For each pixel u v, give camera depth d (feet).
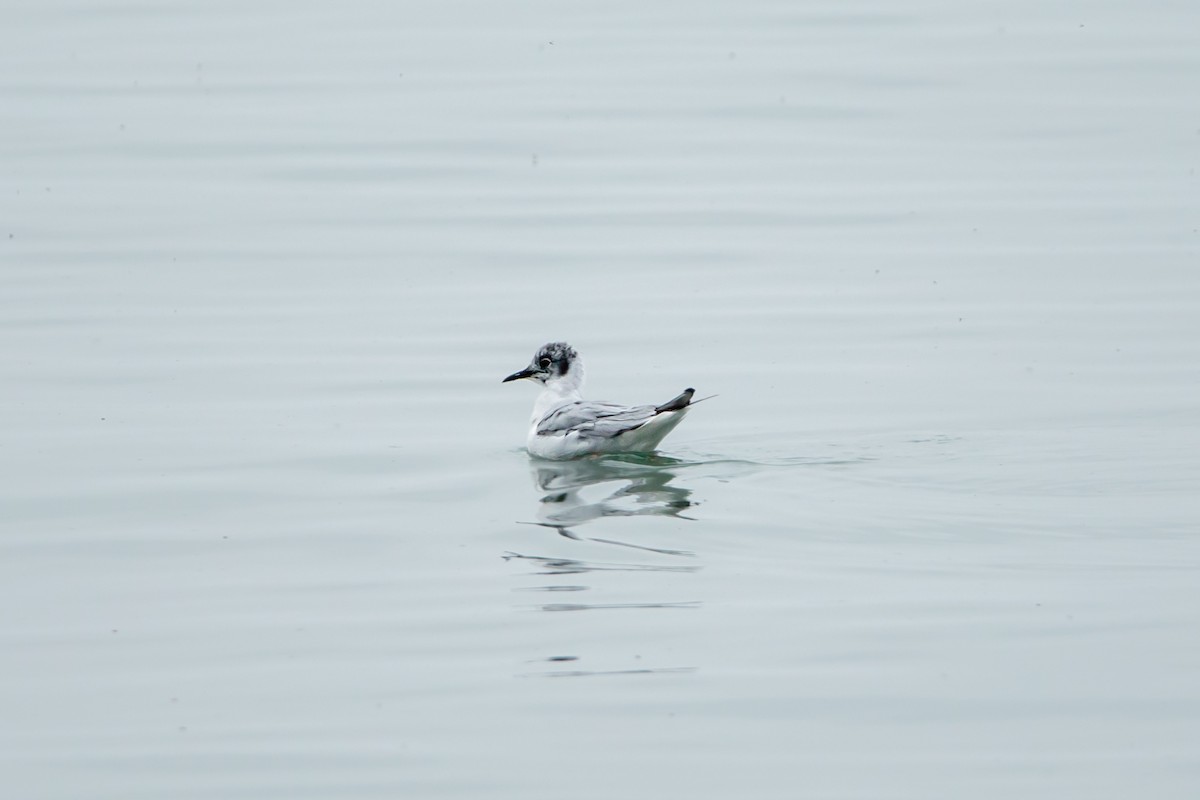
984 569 48.73
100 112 124.36
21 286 87.25
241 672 42.75
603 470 60.34
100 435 65.26
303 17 157.48
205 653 44.06
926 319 81.46
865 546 51.08
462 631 45.01
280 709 40.47
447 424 67.36
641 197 104.42
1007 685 40.73
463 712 39.99
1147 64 130.72
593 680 41.63
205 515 55.98
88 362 75.41
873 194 104.01
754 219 99.76
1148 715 38.99
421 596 47.83
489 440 65.10
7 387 71.56
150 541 53.31
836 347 77.41
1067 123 117.70
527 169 110.63
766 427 65.62
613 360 75.97
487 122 120.98
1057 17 147.64
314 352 77.36
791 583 47.98
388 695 41.11
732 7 156.15
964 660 42.19
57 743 38.83
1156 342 76.69
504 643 44.11
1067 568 48.67
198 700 41.11
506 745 38.24
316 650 44.06
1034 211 99.45
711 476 58.95
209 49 144.56
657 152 114.11
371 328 81.20
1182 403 67.26
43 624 46.37
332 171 110.01
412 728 39.27
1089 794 35.37
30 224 98.37
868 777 36.37
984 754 37.32
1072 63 131.75
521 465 61.57
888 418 66.28
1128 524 52.54
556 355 66.54
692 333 79.87
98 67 138.31
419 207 102.63
